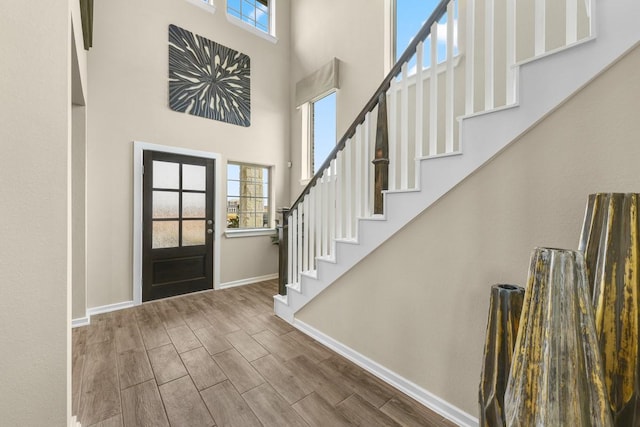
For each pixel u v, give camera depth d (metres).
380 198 1.88
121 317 2.79
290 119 4.64
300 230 2.63
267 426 1.41
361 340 1.96
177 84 3.44
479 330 1.37
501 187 1.29
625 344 0.74
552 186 1.14
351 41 3.57
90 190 2.89
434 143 1.52
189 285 3.55
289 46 4.64
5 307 0.72
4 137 0.72
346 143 2.10
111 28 3.01
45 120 0.77
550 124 1.14
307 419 1.46
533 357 0.70
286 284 2.81
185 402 1.57
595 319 0.73
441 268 1.51
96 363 1.95
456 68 2.31
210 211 3.74
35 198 0.76
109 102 2.99
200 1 3.62
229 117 3.91
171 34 3.40
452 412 1.45
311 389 1.70
